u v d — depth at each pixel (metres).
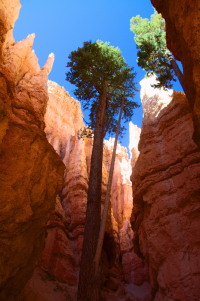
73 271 16.56
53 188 10.70
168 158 15.27
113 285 19.61
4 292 8.01
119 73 16.09
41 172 9.96
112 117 17.64
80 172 23.23
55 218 18.28
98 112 14.37
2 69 9.60
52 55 18.11
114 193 33.62
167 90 16.98
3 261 7.40
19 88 12.67
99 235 9.10
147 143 17.53
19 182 8.46
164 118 17.14
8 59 12.12
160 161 15.65
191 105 8.09
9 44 13.12
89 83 15.96
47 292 12.98
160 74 16.53
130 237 26.64
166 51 15.76
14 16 11.86
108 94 16.66
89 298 7.80
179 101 16.70
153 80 21.86
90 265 8.61
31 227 9.25
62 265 16.12
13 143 9.05
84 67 15.95
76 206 20.92
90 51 16.88
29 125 10.02
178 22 7.09
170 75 16.20
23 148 9.27
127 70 16.05
